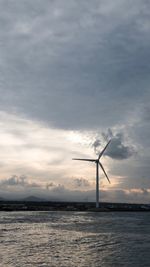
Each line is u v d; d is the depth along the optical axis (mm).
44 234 94750
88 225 127312
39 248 68062
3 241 77938
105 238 86375
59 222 141875
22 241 78750
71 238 85875
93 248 68938
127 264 52594
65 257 58156
